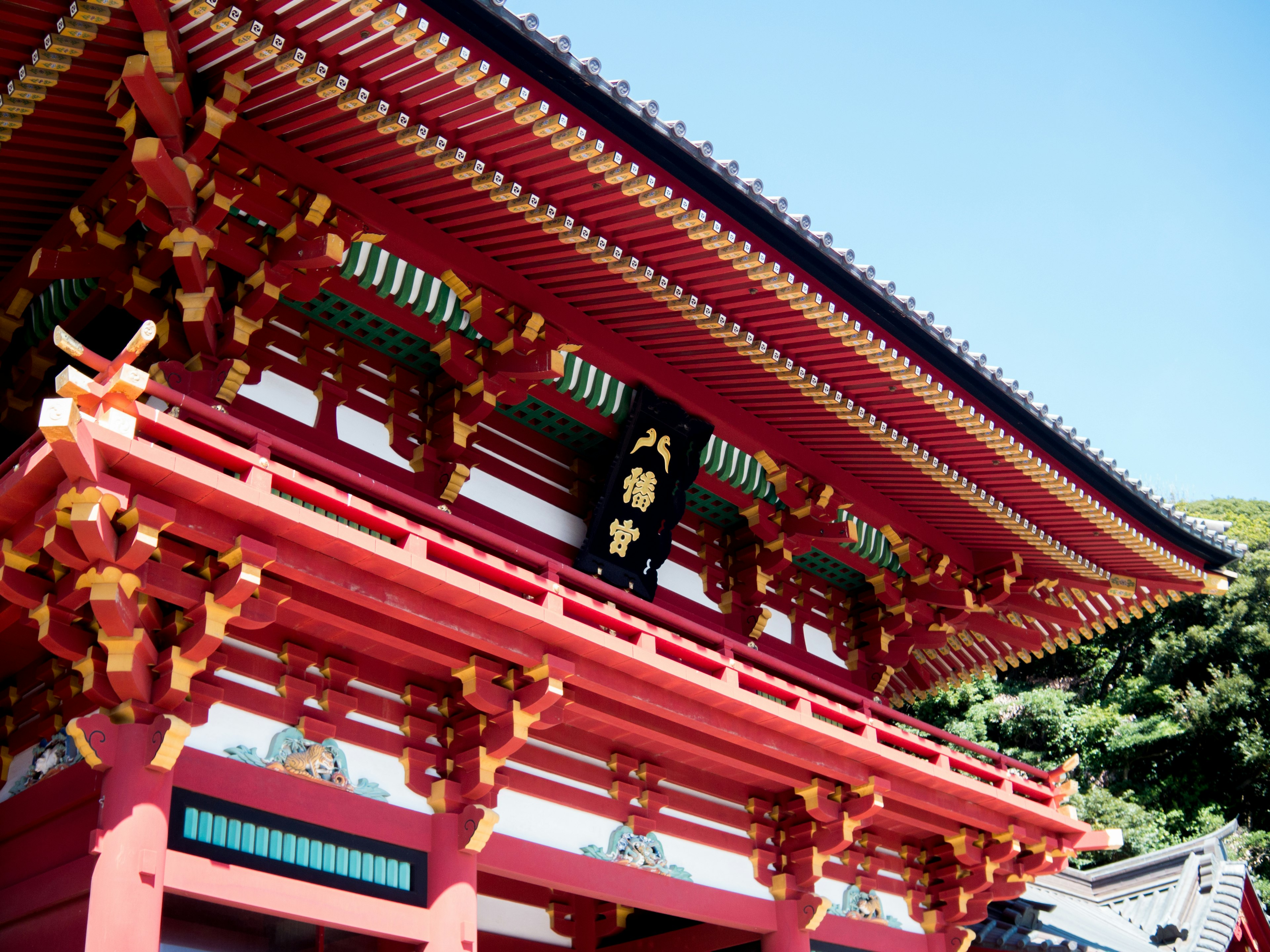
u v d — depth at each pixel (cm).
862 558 1608
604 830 1154
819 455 1453
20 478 775
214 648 845
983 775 1441
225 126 930
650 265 1130
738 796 1300
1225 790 4066
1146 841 3634
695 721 1110
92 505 755
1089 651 4706
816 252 1130
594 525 1271
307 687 954
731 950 1342
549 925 1406
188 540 835
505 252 1115
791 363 1266
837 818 1289
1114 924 1980
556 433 1320
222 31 870
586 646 1012
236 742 902
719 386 1333
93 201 1034
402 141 952
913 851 1483
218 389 1019
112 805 794
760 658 1266
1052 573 1720
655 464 1302
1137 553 1658
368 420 1163
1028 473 1466
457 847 996
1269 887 3553
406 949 984
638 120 968
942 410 1346
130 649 812
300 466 1081
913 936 1447
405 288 1103
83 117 945
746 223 1088
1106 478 1509
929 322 1250
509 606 955
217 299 1012
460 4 852
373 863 948
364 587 889
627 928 1460
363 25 861
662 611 1163
